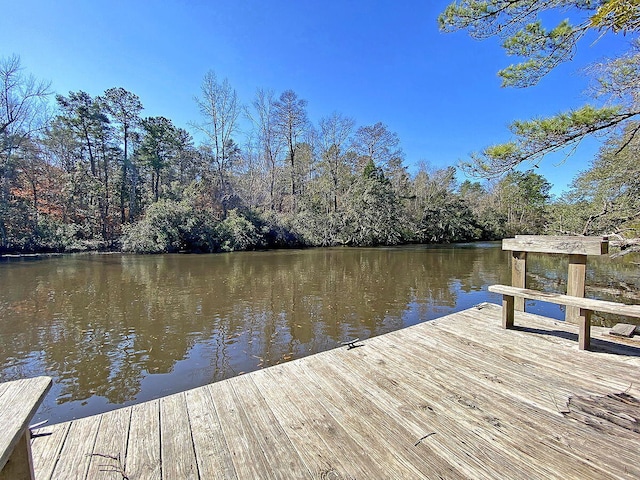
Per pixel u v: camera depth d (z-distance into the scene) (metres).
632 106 4.36
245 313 6.28
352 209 24.11
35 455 1.42
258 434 1.57
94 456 1.42
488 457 1.39
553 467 1.33
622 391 1.92
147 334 5.14
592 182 7.83
